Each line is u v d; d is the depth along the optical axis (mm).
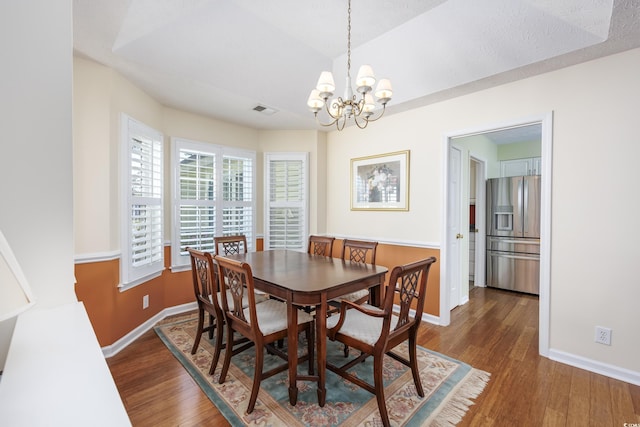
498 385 1953
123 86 2510
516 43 2098
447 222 2982
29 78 1085
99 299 2277
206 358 2285
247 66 2584
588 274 2154
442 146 2977
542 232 2344
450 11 2096
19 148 1081
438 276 3027
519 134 4410
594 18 1764
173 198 3256
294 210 4137
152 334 2727
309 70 2846
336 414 1666
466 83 2531
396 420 1618
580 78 2180
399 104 3055
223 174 3717
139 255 2645
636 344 1979
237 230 3824
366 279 2033
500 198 4402
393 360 2279
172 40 2158
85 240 2227
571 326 2225
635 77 1978
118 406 592
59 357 784
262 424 1585
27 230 1104
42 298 1138
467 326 2975
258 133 4117
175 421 1617
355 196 3850
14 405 582
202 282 2236
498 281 4426
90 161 2252
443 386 1936
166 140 3229
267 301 2307
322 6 2072
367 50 2605
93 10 1780
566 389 1911
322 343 1718
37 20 1096
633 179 1988
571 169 2219
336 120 2184
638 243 1972
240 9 2082
